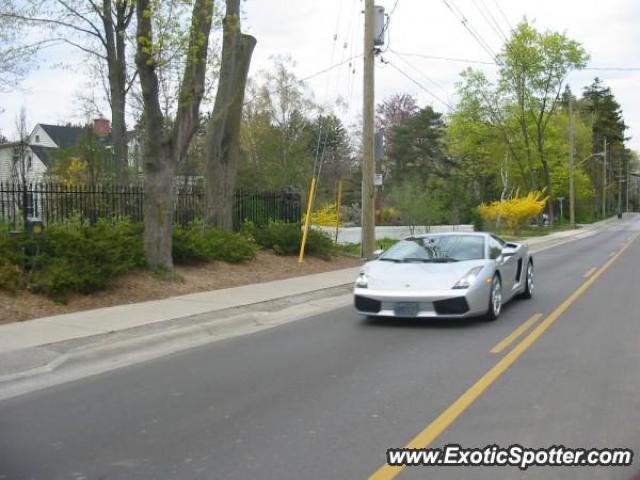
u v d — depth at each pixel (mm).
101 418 5965
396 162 64250
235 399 6434
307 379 7105
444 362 7664
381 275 10172
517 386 6582
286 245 18516
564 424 5453
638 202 166250
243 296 12977
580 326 9820
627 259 22766
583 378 6859
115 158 20891
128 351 8742
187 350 8844
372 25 19734
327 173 49969
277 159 35250
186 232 15156
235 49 17000
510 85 51656
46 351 8234
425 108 64625
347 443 5129
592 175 93125
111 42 20172
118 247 12531
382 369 7434
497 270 10539
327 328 10180
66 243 11789
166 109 18875
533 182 53531
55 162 27328
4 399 6664
